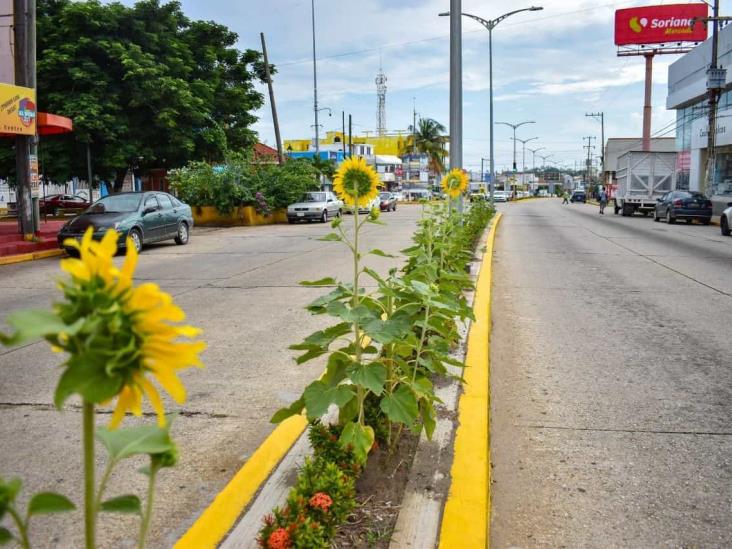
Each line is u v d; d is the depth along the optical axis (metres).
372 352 3.45
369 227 25.44
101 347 1.13
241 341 6.90
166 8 26.25
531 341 6.97
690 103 38.25
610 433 4.42
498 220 29.16
